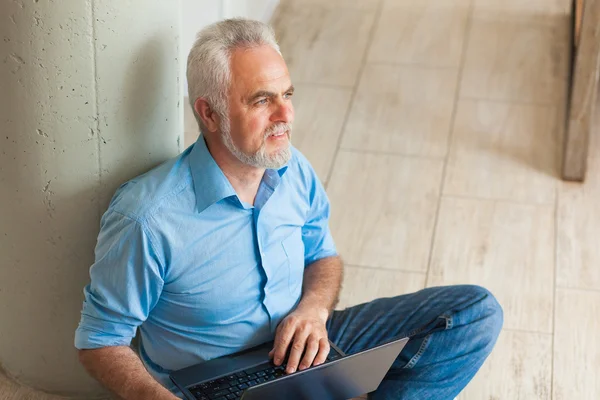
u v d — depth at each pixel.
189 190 2.02
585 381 2.75
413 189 3.61
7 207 2.24
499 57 4.48
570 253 3.29
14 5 1.94
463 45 4.57
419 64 4.42
